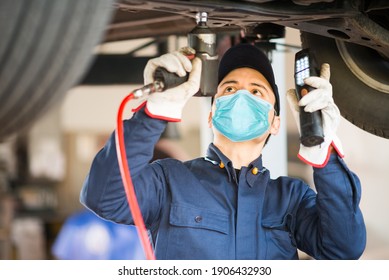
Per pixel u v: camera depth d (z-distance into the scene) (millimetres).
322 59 2289
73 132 4266
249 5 1686
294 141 3633
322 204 1941
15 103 1312
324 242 1995
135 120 1758
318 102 1778
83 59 1315
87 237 3293
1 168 3723
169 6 1629
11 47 1236
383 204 3980
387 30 1958
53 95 1337
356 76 2277
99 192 1801
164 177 1976
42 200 3775
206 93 1673
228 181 2004
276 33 2359
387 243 3885
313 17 1804
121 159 1621
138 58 3266
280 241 2006
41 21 1231
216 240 1927
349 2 1809
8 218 3477
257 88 1988
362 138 4004
